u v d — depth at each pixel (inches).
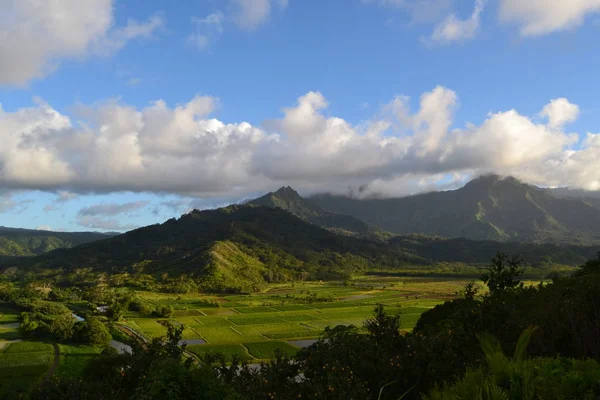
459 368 407.5
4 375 2287.2
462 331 519.5
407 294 6491.1
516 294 832.9
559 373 256.4
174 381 298.8
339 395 344.2
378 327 488.4
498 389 234.7
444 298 5935.0
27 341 3068.4
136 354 420.8
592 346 377.4
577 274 930.7
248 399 348.8
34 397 409.7
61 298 5620.1
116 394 382.3
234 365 422.0
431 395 283.7
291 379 424.8
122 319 4247.0
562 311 438.0
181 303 5521.7
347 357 442.3
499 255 1071.6
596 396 235.0
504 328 518.9
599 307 411.5
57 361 2618.1
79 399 385.7
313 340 3361.2
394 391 399.9
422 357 415.2
